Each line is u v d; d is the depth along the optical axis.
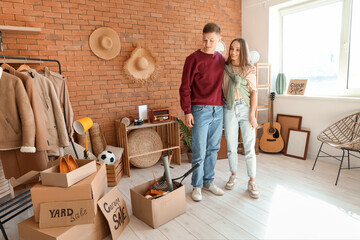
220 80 2.30
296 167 3.20
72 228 1.60
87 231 1.71
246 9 4.31
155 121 3.31
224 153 3.66
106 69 3.25
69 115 2.42
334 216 2.06
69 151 2.81
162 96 3.73
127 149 3.08
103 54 3.17
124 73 3.38
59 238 1.51
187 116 2.29
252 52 3.81
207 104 2.28
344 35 3.23
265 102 4.14
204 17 4.00
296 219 2.04
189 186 2.72
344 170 3.04
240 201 2.35
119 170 3.02
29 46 2.76
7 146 1.79
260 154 3.81
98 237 1.80
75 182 1.65
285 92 3.92
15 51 2.69
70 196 1.63
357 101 2.99
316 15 3.54
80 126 2.12
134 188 2.13
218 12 4.14
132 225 2.02
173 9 3.69
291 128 3.69
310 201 2.31
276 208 2.21
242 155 3.78
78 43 3.04
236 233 1.88
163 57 3.68
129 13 3.33
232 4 4.29
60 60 2.95
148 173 3.22
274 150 3.80
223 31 4.25
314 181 2.75
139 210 2.07
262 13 4.03
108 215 1.80
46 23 2.82
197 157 2.37
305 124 3.59
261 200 2.36
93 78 3.17
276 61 4.10
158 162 3.66
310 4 3.56
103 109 3.28
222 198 2.42
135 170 3.35
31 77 1.96
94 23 3.11
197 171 2.38
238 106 2.37
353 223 1.95
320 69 3.58
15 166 1.91
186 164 3.52
